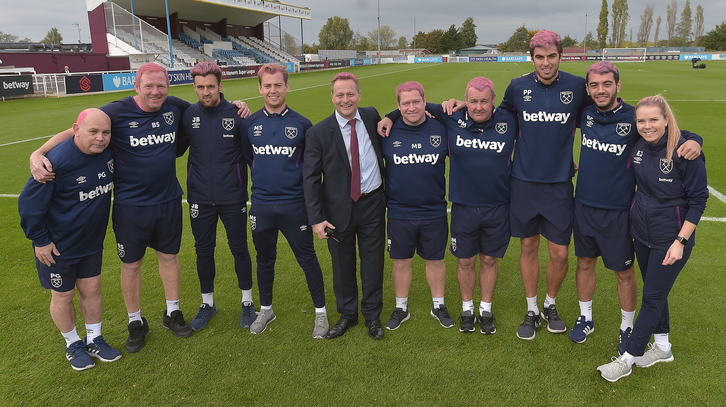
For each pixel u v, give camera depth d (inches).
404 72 1280.8
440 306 126.5
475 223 116.6
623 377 101.2
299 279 154.0
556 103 108.1
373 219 115.8
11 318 128.7
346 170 112.4
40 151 98.2
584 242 111.3
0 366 108.2
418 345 115.6
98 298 111.5
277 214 114.7
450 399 96.3
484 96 104.3
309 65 1551.4
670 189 92.7
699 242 170.7
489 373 104.0
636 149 97.7
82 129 97.1
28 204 95.5
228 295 144.4
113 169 109.0
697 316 123.3
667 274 95.6
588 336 117.9
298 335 121.2
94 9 1058.7
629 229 105.7
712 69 1257.4
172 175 115.5
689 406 92.1
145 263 167.0
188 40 1349.7
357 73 1272.1
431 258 121.3
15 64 828.0
